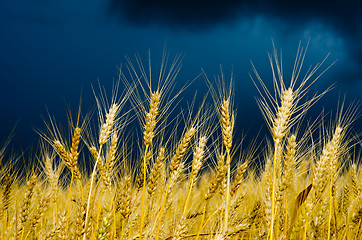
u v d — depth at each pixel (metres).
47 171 1.80
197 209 1.80
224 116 1.65
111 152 1.68
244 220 1.79
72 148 1.66
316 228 1.73
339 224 1.83
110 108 1.66
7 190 1.76
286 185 1.66
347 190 1.86
